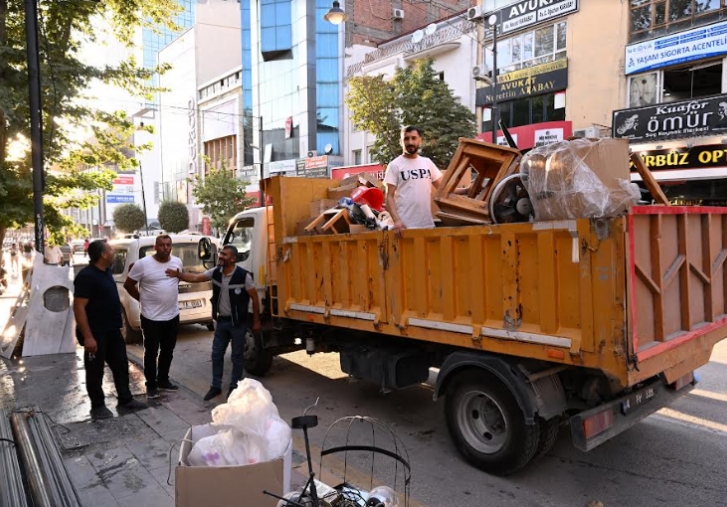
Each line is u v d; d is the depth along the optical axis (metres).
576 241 3.15
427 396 5.86
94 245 5.03
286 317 5.82
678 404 5.29
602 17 16.73
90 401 5.45
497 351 3.64
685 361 3.79
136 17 11.09
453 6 35.84
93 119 10.17
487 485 3.79
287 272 5.84
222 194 32.66
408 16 35.56
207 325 10.44
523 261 3.48
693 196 14.77
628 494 3.63
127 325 8.96
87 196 11.52
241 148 41.00
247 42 39.22
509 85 19.47
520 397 3.53
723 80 14.38
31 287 7.57
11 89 8.36
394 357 4.69
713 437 4.52
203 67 48.38
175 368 7.30
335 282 5.10
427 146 17.80
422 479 3.89
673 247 3.54
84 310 4.91
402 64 24.28
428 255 4.14
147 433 4.61
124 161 11.55
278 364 7.36
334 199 6.21
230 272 5.65
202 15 48.38
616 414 3.57
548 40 18.31
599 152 3.19
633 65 16.08
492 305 3.71
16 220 9.70
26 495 3.14
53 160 10.51
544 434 3.75
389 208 4.67
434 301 4.12
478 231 3.70
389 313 4.46
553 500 3.57
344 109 33.97
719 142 13.83
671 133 14.72
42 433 4.14
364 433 4.82
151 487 3.62
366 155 28.62
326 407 5.58
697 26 14.59
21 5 9.15
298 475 3.85
